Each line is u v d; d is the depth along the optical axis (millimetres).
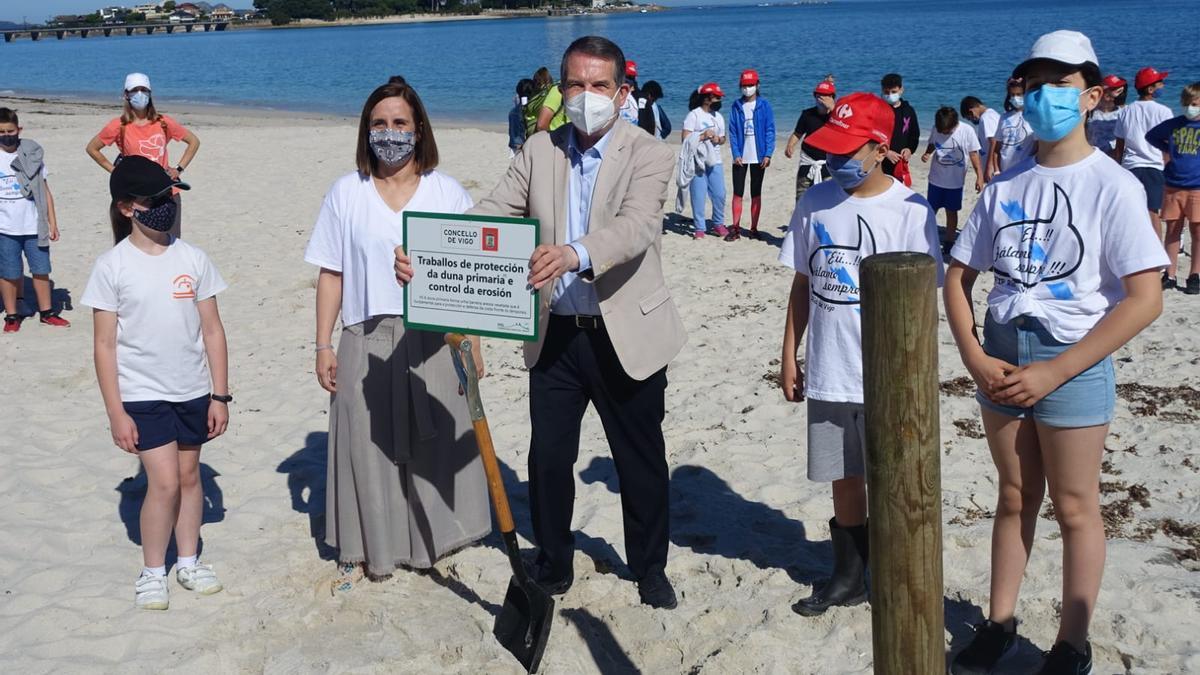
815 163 11031
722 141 12102
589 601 4484
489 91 41281
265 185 16219
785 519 5223
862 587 4273
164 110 37719
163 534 4473
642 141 4082
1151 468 5512
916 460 2574
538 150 4230
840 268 3957
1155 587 4246
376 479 4461
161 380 4309
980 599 4289
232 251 11656
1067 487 3547
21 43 162750
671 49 62531
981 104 11594
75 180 16609
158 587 4473
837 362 4012
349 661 4027
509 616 4109
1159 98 26578
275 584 4684
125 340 4258
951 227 11641
